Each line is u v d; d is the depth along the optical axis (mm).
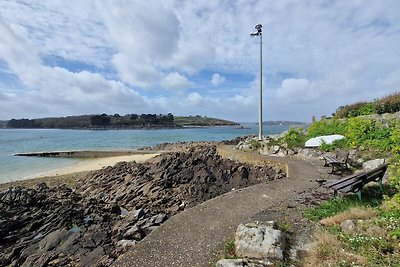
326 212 7000
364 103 20531
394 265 4414
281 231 5871
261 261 5012
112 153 36031
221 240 6164
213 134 89125
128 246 7781
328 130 17578
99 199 15023
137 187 16172
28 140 66250
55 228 10219
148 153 35406
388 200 6551
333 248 5109
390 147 11859
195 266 5273
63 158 34000
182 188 15703
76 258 7918
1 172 24688
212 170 17531
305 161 14383
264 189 9469
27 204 12664
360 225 5777
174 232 6656
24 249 8859
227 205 8156
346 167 11555
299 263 4934
